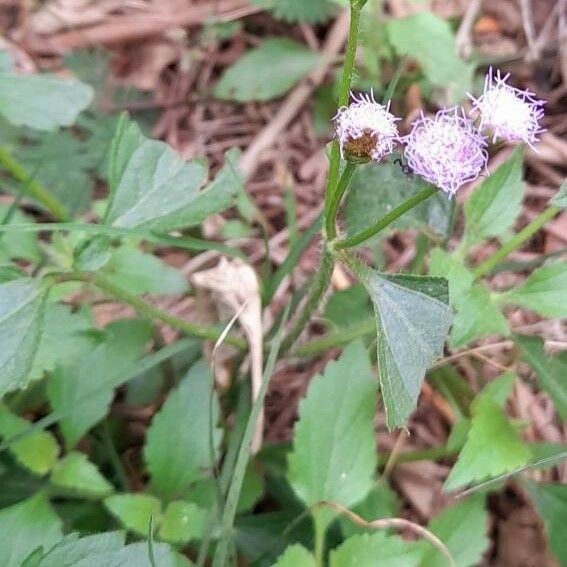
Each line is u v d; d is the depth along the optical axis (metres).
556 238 0.15
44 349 0.10
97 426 0.12
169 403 0.11
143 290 0.11
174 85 0.17
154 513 0.10
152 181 0.10
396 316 0.08
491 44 0.18
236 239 0.15
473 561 0.10
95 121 0.16
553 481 0.12
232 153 0.11
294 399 0.13
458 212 0.13
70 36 0.17
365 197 0.11
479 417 0.10
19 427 0.10
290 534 0.11
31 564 0.09
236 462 0.10
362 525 0.10
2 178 0.14
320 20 0.17
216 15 0.18
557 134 0.16
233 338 0.11
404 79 0.16
